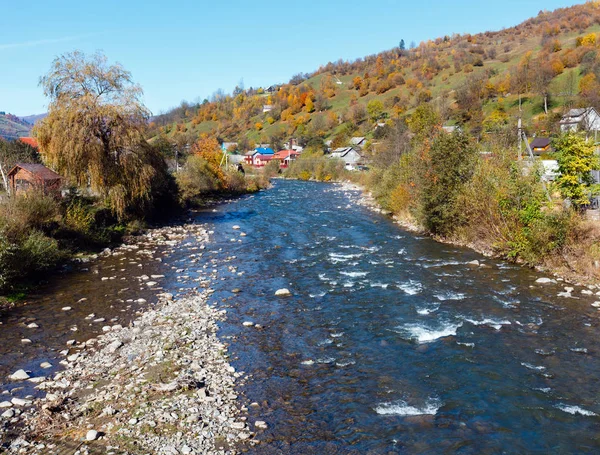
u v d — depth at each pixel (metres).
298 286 21.56
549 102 93.88
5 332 15.94
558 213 23.31
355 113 155.00
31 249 22.05
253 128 195.00
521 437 10.16
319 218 43.50
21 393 11.74
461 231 30.30
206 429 10.14
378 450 9.62
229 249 30.06
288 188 82.88
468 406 11.39
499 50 185.25
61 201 30.39
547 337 15.38
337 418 10.80
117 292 20.70
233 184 71.75
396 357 14.09
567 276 21.75
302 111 194.00
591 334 15.52
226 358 13.94
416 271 23.69
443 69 180.00
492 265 24.59
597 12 178.75
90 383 12.30
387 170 49.25
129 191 34.81
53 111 32.25
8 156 45.91
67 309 18.31
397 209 41.88
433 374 13.02
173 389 11.80
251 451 9.46
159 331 16.00
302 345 14.98
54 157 31.92
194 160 65.06
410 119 100.31
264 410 11.08
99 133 33.41
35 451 9.30
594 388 12.20
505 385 12.38
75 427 10.19
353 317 17.47
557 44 134.25
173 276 23.52
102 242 30.66
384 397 11.79
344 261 26.14
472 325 16.48
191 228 38.84
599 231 22.52
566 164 25.28
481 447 9.79
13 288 20.25
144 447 9.44
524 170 26.27
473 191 28.19
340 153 115.06
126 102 34.28
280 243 31.84
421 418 10.86
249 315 17.77
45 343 15.05
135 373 12.80
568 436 10.20
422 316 17.44
